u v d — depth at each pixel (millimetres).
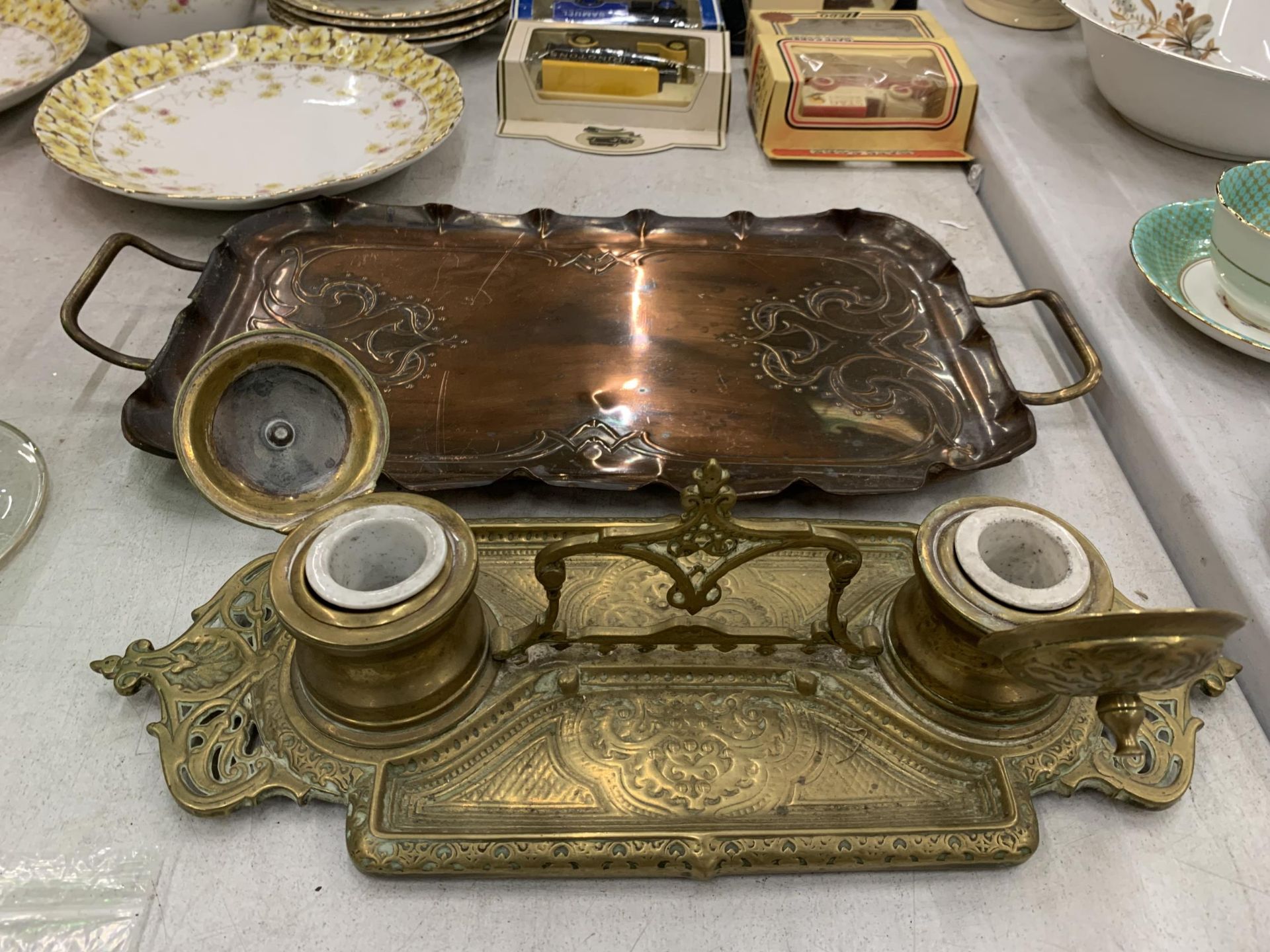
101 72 1243
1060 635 476
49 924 578
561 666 681
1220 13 1364
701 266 1098
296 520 677
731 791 627
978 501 643
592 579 741
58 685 700
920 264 1103
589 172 1307
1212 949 588
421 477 812
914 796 629
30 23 1417
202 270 1004
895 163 1365
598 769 636
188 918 585
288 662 671
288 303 1018
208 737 643
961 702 643
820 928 595
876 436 894
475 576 587
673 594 626
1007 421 900
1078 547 601
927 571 604
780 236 1137
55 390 938
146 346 996
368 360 955
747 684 684
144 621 747
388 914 592
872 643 674
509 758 640
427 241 1107
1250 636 744
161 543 806
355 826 595
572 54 1339
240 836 623
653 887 610
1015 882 616
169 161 1190
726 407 919
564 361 964
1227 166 1282
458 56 1574
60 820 625
